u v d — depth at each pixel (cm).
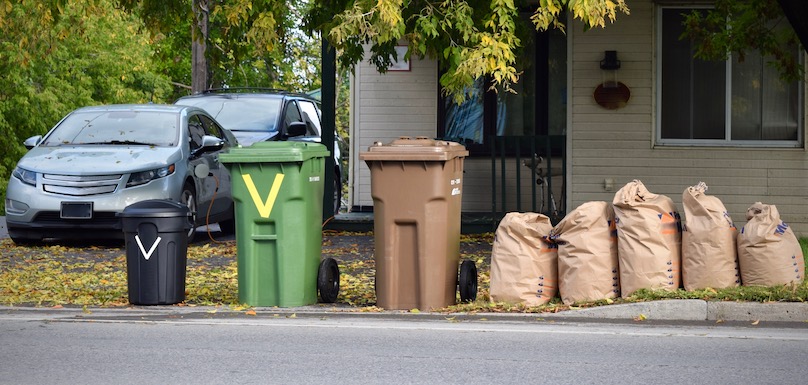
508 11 1553
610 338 1022
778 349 968
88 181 1752
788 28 1831
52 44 1953
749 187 1961
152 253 1233
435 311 1170
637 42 1966
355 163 2267
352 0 1528
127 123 1898
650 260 1158
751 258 1161
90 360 921
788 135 1967
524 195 2200
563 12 2183
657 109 1972
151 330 1072
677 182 1969
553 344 992
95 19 4581
